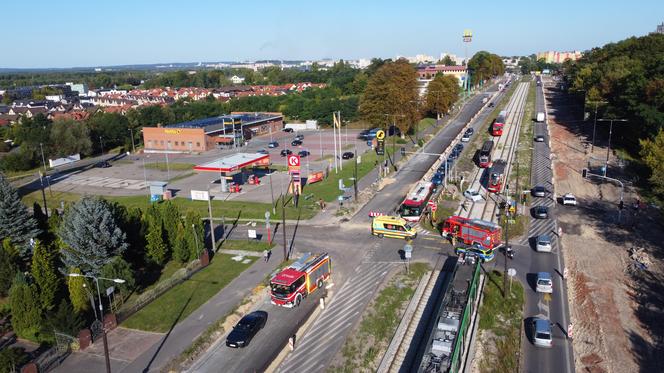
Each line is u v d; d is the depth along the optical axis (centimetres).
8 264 4703
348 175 9050
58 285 4362
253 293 4550
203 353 3669
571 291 4453
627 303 4219
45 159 12356
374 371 3409
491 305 4191
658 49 13788
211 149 12950
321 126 16362
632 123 9562
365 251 5509
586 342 3681
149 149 13488
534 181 8169
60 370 3503
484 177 8500
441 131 13338
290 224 6525
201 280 4894
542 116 13675
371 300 4369
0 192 5544
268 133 15312
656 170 6775
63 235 4731
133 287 4697
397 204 7188
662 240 5512
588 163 9125
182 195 8325
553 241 5616
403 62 12438
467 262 4509
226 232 6316
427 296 4397
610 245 5453
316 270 4588
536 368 3388
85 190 9194
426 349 3281
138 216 5534
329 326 3981
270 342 3781
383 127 11638
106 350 3161
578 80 15212
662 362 3444
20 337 4025
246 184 8769
